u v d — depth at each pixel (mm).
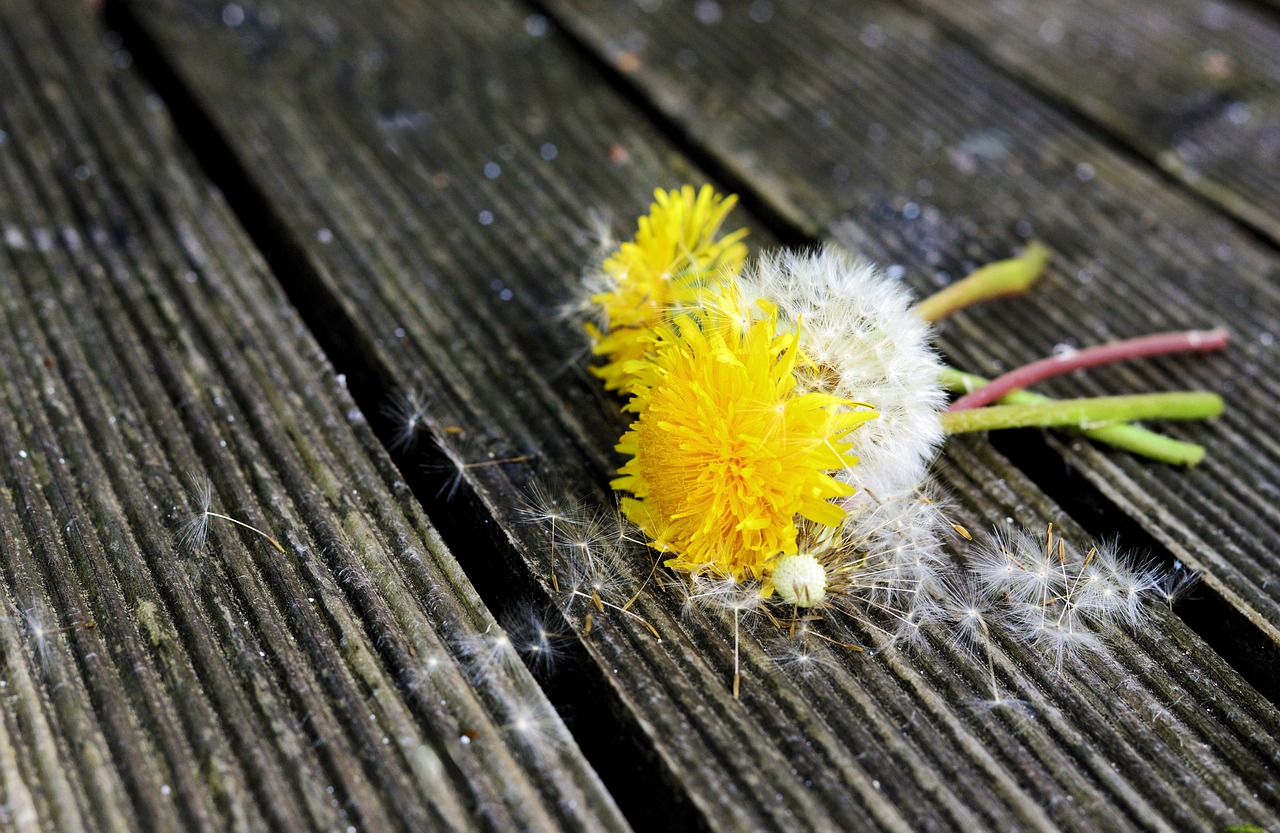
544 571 359
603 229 426
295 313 404
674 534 354
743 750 336
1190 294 439
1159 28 544
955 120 490
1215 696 352
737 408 344
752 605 355
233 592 350
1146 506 385
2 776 322
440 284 421
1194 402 400
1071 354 407
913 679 348
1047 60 519
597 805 329
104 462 368
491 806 327
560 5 527
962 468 388
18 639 339
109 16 503
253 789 326
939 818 332
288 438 377
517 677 343
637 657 347
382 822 325
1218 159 479
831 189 462
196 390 384
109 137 443
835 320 365
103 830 320
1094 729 346
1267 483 394
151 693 334
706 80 495
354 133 462
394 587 353
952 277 439
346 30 500
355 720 334
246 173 445
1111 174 475
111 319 397
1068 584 366
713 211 386
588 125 478
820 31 529
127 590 348
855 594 361
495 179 454
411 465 391
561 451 385
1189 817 336
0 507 357
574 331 411
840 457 343
